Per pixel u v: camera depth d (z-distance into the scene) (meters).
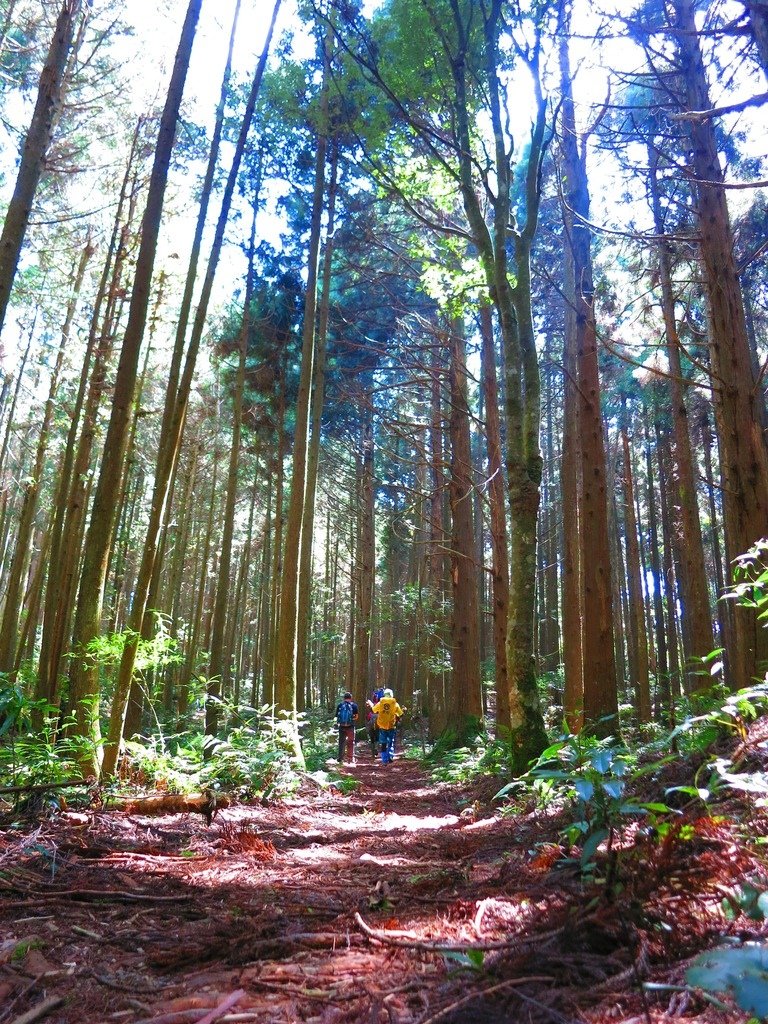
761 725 3.72
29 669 14.82
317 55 10.50
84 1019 2.02
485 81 7.97
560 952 2.17
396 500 24.89
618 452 26.27
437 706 19.45
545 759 3.21
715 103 7.38
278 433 20.00
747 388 6.72
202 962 2.49
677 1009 1.70
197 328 7.41
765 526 6.36
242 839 4.88
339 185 14.10
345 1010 2.00
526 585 6.68
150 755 6.91
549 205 13.80
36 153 6.54
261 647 32.16
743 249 12.94
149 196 6.46
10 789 4.71
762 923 2.04
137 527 22.31
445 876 3.68
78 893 3.28
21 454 20.86
